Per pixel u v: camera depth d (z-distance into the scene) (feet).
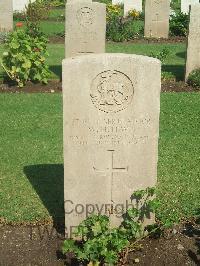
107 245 6.54
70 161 7.07
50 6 36.14
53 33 26.78
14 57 15.38
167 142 11.23
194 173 9.68
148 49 22.85
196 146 11.02
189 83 16.51
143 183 7.27
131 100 6.80
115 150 7.06
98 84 6.70
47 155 10.50
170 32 26.73
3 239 7.44
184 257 7.00
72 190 7.24
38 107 13.76
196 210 8.18
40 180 9.37
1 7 25.76
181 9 31.30
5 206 8.37
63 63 6.57
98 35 16.28
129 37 25.38
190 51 16.48
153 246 7.23
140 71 6.66
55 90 15.64
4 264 6.90
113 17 26.66
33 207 8.34
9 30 26.16
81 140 6.97
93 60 6.57
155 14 25.38
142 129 6.96
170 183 9.25
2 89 15.64
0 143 11.14
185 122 12.58
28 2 32.78
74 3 15.90
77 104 6.77
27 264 6.91
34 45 15.65
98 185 7.24
